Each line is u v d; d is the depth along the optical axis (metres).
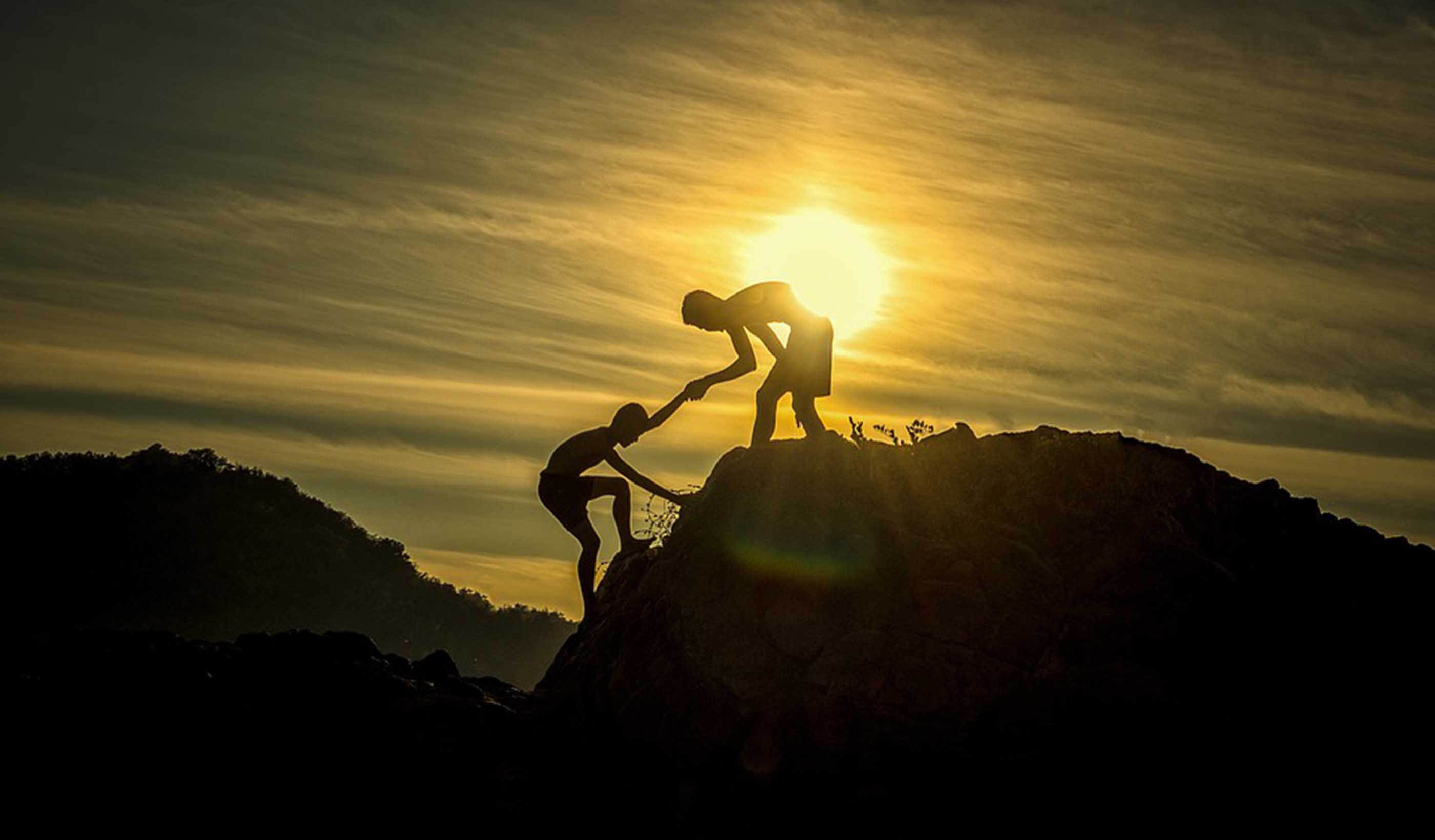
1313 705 14.91
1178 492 16.22
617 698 15.87
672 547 16.44
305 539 56.84
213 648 17.56
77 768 15.71
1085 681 14.70
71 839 15.17
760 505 16.05
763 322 17.06
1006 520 15.89
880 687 14.77
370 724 16.39
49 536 50.69
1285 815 14.29
